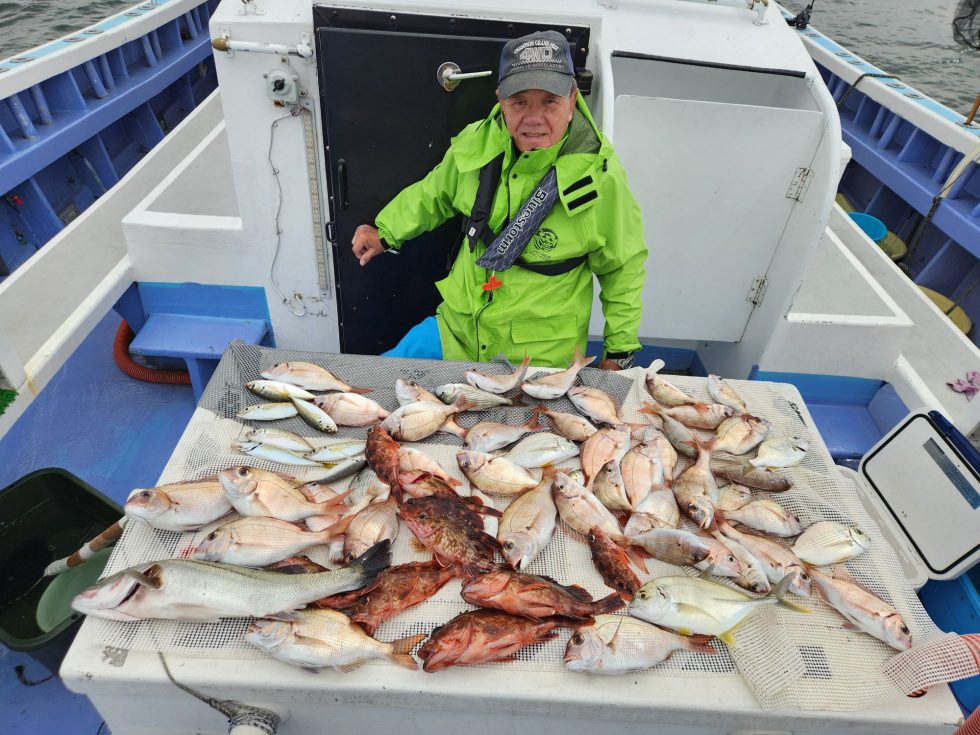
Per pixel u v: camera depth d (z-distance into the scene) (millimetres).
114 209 3773
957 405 3066
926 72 11211
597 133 2096
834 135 2639
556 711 1431
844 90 5441
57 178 4434
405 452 1816
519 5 2689
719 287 3174
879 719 1424
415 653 1437
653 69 3057
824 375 3217
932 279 4531
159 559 1576
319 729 1574
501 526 1670
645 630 1474
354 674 1406
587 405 2059
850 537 1762
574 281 2330
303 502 1699
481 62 2566
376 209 2918
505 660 1449
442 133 2719
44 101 4062
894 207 5078
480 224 2201
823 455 2061
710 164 2801
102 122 4453
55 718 2119
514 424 2051
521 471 1819
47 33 10172
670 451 1957
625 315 2344
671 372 3988
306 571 1521
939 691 1479
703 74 3074
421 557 1618
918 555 2201
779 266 3025
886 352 3111
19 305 2975
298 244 3086
